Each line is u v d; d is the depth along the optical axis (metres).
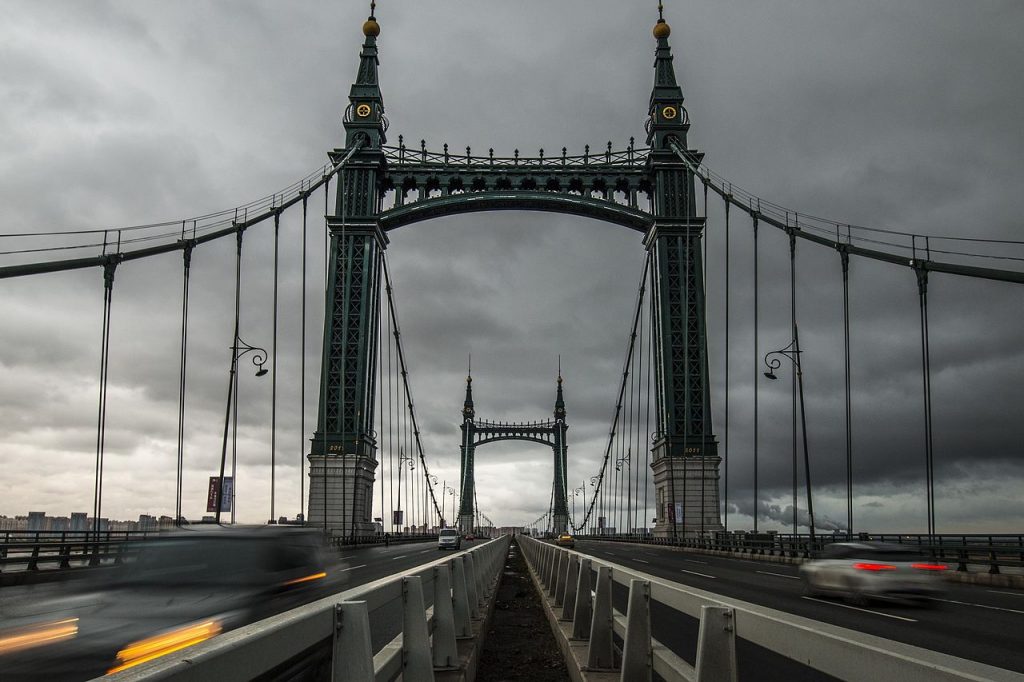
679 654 10.80
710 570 34.81
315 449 85.81
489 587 18.00
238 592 8.82
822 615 16.80
